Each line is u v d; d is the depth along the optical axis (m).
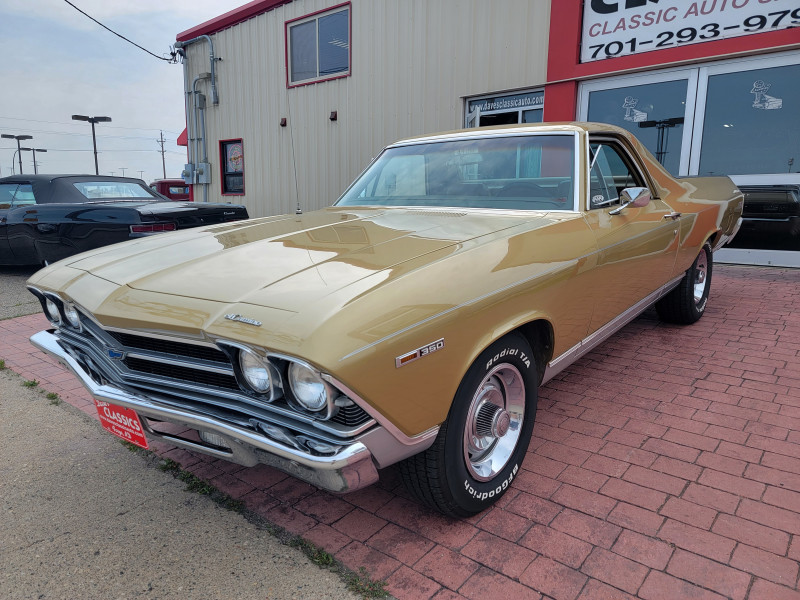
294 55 11.09
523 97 8.29
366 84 9.90
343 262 2.06
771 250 6.86
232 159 12.96
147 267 2.26
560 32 7.59
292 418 1.73
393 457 1.82
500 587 1.88
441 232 2.47
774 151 6.55
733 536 2.09
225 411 1.87
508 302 2.14
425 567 1.99
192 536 2.21
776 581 1.86
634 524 2.18
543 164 3.05
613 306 3.09
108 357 2.14
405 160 3.58
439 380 1.87
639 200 3.01
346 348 1.58
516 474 2.41
